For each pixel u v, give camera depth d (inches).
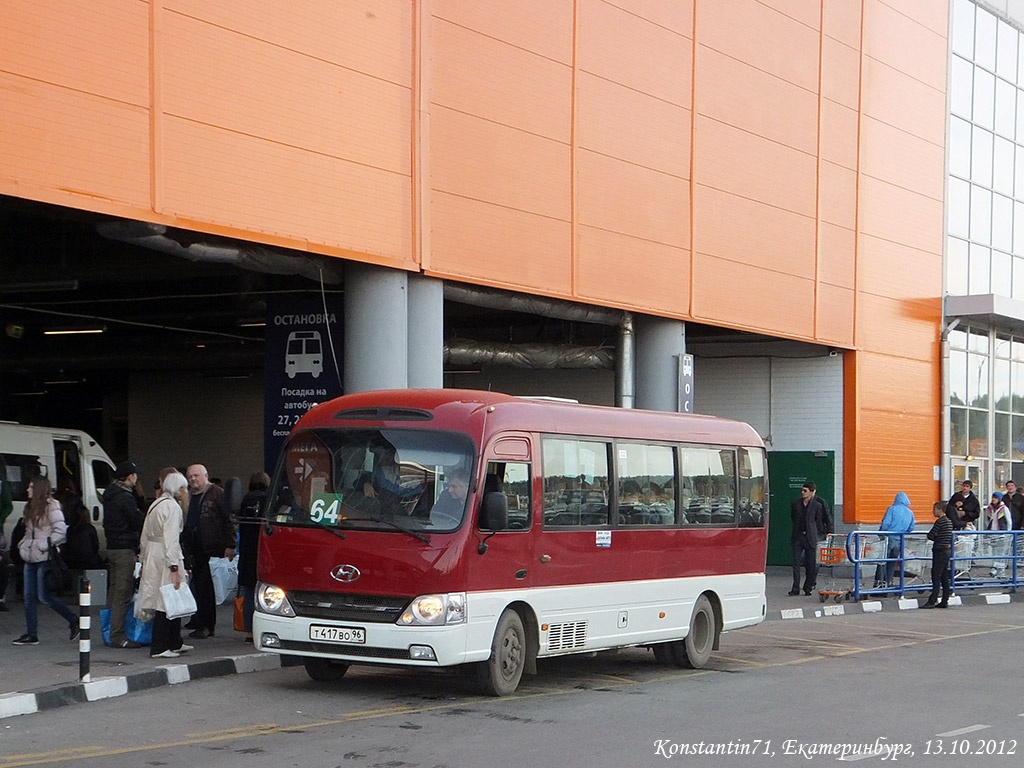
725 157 998.4
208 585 594.2
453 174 752.3
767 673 556.7
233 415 1258.6
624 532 534.3
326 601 455.8
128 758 343.9
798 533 956.0
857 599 922.7
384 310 715.4
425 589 443.2
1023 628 787.4
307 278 781.9
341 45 679.7
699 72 970.1
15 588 806.5
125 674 474.0
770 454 1212.5
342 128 679.1
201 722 405.7
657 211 923.4
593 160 863.1
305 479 475.2
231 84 618.8
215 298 933.2
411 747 362.6
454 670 485.1
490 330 1112.2
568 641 498.9
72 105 544.7
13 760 340.5
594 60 864.9
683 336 966.4
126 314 994.7
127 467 565.3
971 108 1379.2
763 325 1042.1
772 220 1054.4
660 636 551.8
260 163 632.4
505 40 791.7
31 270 765.9
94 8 555.2
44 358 1146.0
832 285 1139.3
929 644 683.4
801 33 1098.1
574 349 1002.1
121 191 564.7
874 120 1206.9
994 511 1163.9
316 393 766.5
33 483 572.7
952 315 1310.3
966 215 1369.3
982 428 1386.6
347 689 482.3
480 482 459.5
